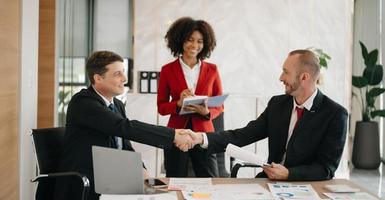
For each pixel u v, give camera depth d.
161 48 5.82
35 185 3.58
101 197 1.89
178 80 3.24
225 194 2.00
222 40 5.91
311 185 2.22
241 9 5.90
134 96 5.52
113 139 2.57
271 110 2.66
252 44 5.94
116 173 1.96
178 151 3.10
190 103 2.95
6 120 2.86
